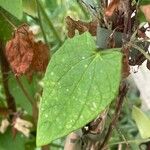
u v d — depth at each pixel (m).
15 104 0.53
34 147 0.58
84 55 0.32
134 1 0.36
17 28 0.41
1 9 0.45
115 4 0.34
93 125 0.41
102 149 0.42
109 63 0.31
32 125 0.54
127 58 0.35
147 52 0.38
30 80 0.42
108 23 0.36
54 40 0.59
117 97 0.40
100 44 0.37
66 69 0.31
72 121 0.30
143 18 0.36
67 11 0.59
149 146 0.48
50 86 0.31
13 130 0.51
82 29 0.40
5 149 0.51
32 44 0.40
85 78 0.31
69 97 0.31
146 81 0.67
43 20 0.56
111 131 0.41
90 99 0.30
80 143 0.42
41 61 0.40
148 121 0.44
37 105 0.55
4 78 0.51
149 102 0.70
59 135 0.30
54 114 0.31
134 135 0.76
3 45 0.48
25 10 0.47
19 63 0.39
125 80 0.39
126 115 0.77
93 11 0.38
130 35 0.36
